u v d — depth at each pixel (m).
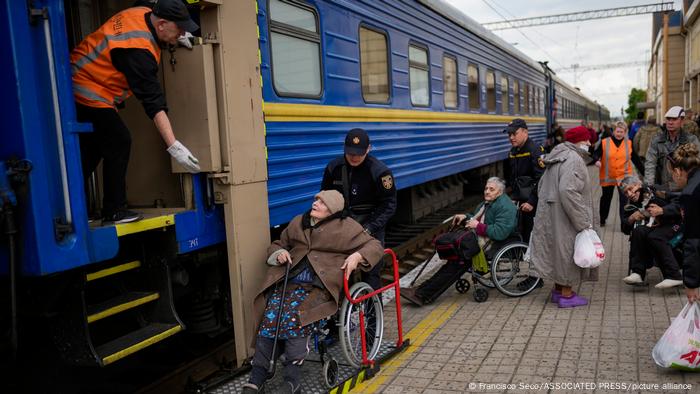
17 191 2.82
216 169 3.78
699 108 26.45
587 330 4.57
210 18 3.78
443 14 9.15
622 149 8.81
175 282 3.82
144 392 3.77
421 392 3.67
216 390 3.74
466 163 10.42
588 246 4.95
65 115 2.94
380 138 6.82
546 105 19.67
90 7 4.05
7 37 2.76
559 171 5.02
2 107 2.82
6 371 3.41
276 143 4.67
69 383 3.79
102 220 3.38
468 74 10.58
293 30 5.08
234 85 3.89
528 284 5.79
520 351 4.23
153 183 4.07
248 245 3.99
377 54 6.85
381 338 4.16
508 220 5.39
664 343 3.66
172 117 3.84
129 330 3.78
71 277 3.14
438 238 5.55
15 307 2.81
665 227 5.32
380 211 4.25
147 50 3.33
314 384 3.78
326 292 3.67
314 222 3.82
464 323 4.97
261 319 3.71
